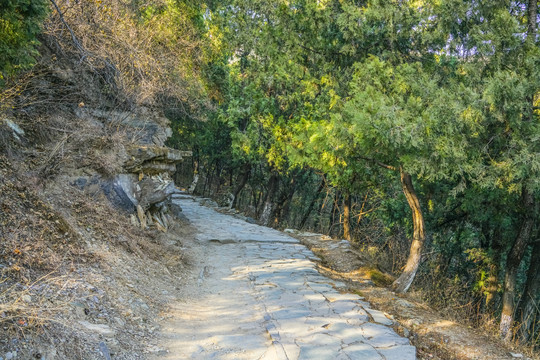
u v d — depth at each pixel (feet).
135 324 15.16
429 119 19.70
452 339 17.89
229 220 59.82
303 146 30.45
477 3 23.31
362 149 23.81
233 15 52.13
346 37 25.98
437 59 26.18
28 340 10.22
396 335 16.65
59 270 15.49
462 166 21.16
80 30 28.45
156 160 34.30
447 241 48.85
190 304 20.18
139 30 34.65
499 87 20.15
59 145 25.36
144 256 24.61
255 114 57.52
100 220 23.97
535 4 25.68
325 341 15.42
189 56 44.04
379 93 21.18
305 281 26.48
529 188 21.50
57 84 28.50
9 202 17.25
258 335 16.02
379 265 42.65
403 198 42.29
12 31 14.01
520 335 28.84
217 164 113.91
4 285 12.24
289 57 33.32
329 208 95.91
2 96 22.34
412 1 25.81
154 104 39.27
